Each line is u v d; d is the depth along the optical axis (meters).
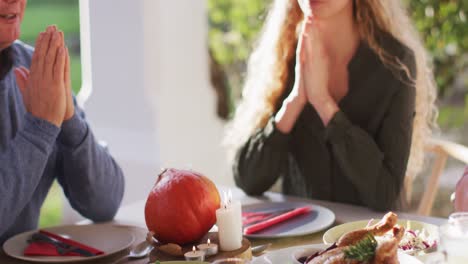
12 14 1.50
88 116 2.57
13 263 1.38
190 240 1.32
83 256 1.39
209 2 3.98
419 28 3.49
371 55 1.91
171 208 1.29
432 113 2.24
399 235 1.06
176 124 3.05
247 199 1.85
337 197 1.96
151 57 2.80
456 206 1.50
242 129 2.02
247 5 3.95
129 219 1.71
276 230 1.48
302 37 1.86
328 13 1.82
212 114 3.33
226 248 1.26
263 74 2.03
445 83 3.63
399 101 1.86
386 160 1.83
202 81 3.25
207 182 1.34
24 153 1.44
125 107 2.70
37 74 1.45
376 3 1.89
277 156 1.90
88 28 2.55
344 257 0.99
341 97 1.96
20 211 1.49
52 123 1.46
